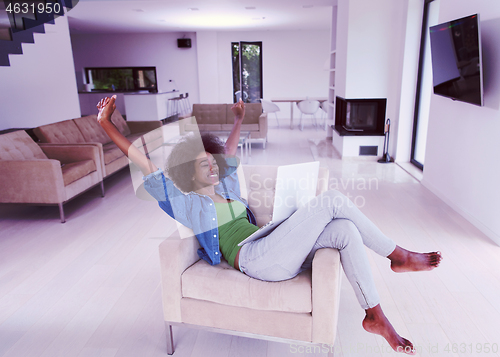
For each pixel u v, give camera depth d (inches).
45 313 78.3
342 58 223.6
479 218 116.0
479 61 105.2
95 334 71.8
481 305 77.8
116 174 197.5
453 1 135.0
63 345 68.8
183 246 62.7
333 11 271.0
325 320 57.0
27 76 208.8
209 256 64.6
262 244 59.1
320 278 55.6
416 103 201.8
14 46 191.3
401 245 105.6
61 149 151.3
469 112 122.2
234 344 69.2
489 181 109.7
